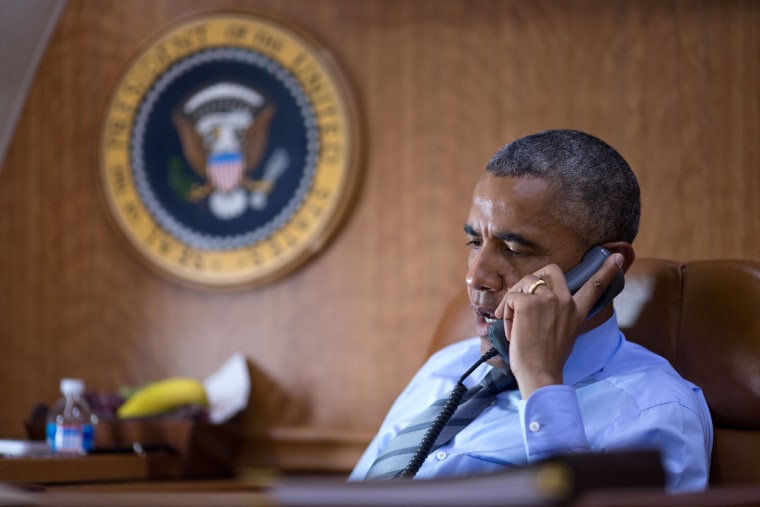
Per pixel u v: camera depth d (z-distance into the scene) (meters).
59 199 9.19
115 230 8.92
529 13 8.12
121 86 9.01
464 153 8.22
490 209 3.76
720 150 7.52
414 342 8.21
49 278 9.16
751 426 3.89
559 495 1.67
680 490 3.49
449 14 8.34
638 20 7.81
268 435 8.36
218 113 8.80
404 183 8.34
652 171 7.65
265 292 8.64
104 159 9.00
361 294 8.38
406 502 1.77
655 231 7.59
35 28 6.68
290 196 8.55
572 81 7.95
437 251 8.22
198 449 7.21
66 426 5.66
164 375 8.83
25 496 2.24
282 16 8.73
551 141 3.79
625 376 3.79
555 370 3.39
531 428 3.27
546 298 3.46
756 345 3.90
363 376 8.32
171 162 8.89
